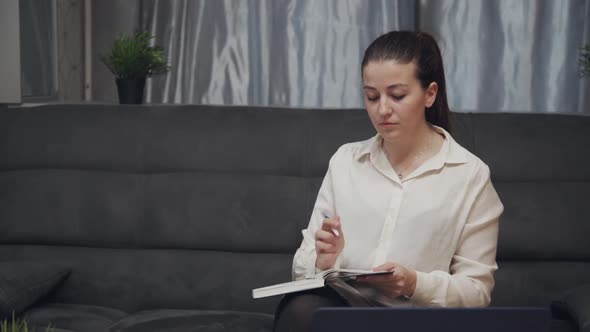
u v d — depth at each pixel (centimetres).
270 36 288
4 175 231
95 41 293
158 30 288
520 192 218
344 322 116
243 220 219
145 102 291
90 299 218
